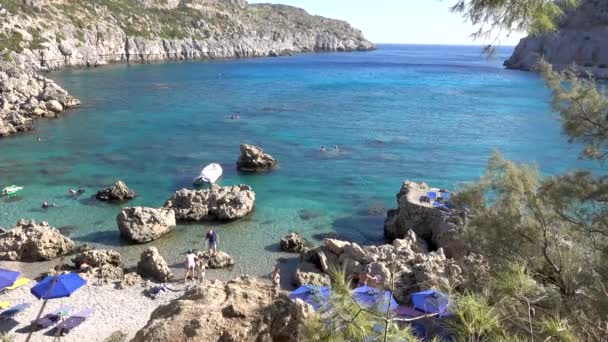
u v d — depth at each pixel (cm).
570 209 1291
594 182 1260
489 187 1600
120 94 9912
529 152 5678
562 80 1268
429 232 3300
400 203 3556
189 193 3800
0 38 12706
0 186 4344
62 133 6444
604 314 900
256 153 5012
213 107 8656
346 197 4266
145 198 4144
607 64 13562
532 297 874
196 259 2872
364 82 13138
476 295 725
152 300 2478
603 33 13962
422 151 5744
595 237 1238
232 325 913
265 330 923
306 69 17112
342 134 6625
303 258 3000
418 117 7888
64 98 8131
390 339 601
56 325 2169
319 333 627
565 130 1261
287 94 10494
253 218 3769
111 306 2395
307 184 4581
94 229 3491
